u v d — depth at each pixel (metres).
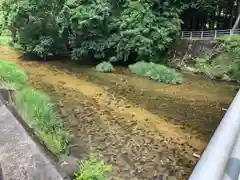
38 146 4.09
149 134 10.76
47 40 24.12
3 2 29.53
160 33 21.09
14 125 4.57
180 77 18.72
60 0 23.48
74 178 4.96
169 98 15.11
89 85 17.41
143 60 21.77
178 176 8.17
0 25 37.84
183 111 13.28
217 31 23.02
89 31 22.38
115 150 9.45
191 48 21.59
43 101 11.38
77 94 15.44
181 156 9.23
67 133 9.98
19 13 23.84
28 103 9.76
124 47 21.89
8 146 3.89
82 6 22.09
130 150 9.50
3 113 5.04
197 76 19.72
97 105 13.78
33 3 23.58
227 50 19.92
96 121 11.81
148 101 14.59
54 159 4.16
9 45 31.69
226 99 15.02
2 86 10.20
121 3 22.95
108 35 22.80
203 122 12.02
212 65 19.91
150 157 9.12
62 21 22.55
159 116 12.62
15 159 3.61
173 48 22.33
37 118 8.62
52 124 9.48
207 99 15.02
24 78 17.28
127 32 21.20
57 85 17.11
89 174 5.03
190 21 27.55
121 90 16.41
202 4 23.61
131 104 14.08
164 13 21.89
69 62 24.25
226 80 18.53
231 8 25.86
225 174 4.15
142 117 12.44
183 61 21.38
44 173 3.40
